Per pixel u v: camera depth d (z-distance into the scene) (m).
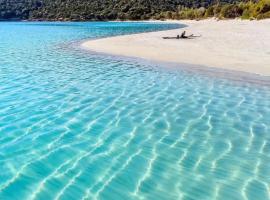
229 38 29.38
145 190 5.46
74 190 5.46
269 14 58.47
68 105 10.22
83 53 22.41
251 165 6.36
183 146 7.23
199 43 25.92
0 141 7.45
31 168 6.20
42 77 14.41
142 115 9.30
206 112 9.56
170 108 9.95
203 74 14.53
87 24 79.94
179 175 5.95
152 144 7.32
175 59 18.42
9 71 15.81
